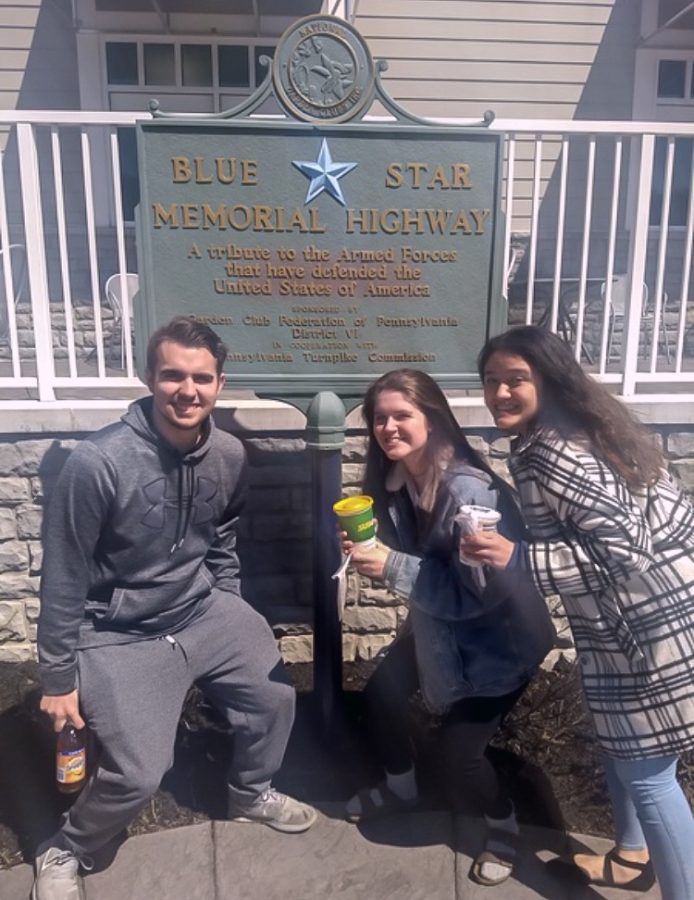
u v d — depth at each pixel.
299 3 6.90
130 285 5.86
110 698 2.44
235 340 3.07
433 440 2.48
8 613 3.69
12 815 2.85
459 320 3.14
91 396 3.77
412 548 2.62
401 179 3.02
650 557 2.05
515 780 3.04
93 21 6.92
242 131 2.93
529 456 2.16
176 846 2.74
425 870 2.64
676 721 2.09
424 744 3.26
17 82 7.01
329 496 3.08
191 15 7.03
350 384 3.12
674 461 3.77
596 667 2.21
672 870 2.18
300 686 3.67
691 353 7.25
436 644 2.49
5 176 6.84
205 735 3.29
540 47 7.16
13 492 3.56
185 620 2.63
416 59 7.10
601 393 2.15
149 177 2.94
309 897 2.54
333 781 3.08
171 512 2.49
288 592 3.79
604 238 7.31
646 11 7.12
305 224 3.02
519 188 7.17
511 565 2.24
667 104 7.43
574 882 2.57
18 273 6.83
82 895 2.53
